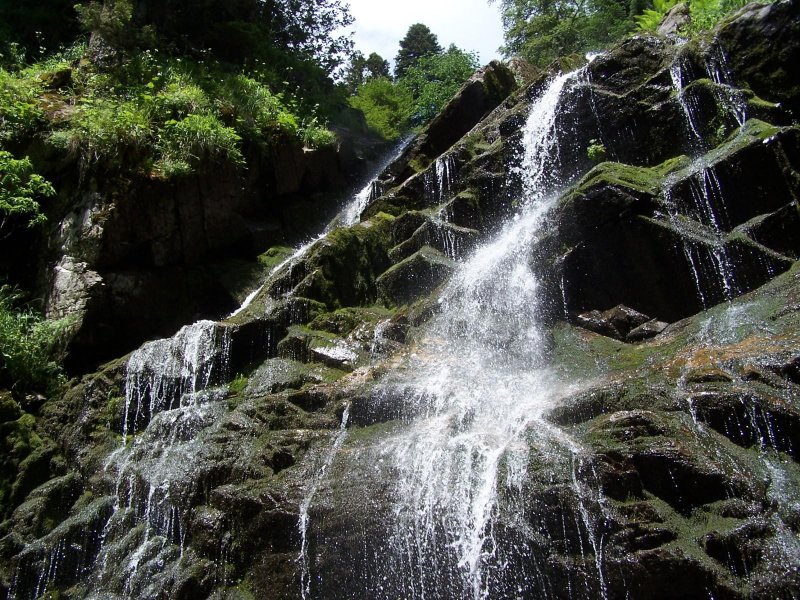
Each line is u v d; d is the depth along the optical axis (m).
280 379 6.34
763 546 3.33
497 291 6.73
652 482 3.89
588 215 6.50
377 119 21.30
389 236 8.64
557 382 5.43
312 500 4.73
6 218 8.91
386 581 4.32
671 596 3.43
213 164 10.05
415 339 6.59
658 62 8.17
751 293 5.54
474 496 4.27
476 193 8.58
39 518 6.19
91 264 8.65
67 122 9.55
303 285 7.65
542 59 20.97
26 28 12.97
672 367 4.76
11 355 7.54
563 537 3.85
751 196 6.11
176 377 6.90
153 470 5.77
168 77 11.50
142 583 5.05
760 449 3.91
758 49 7.31
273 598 4.59
